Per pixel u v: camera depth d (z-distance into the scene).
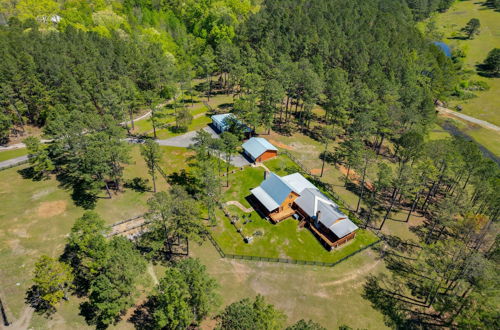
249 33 162.50
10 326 49.62
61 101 100.62
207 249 67.56
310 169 94.50
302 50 145.25
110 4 180.62
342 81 112.00
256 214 77.38
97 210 72.81
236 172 90.31
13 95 95.19
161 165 90.75
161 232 63.31
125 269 47.91
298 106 131.62
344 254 69.38
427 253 68.44
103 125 94.81
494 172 78.94
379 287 63.28
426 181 87.19
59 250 62.09
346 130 110.00
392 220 80.69
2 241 62.81
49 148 79.12
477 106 157.88
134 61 119.19
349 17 166.50
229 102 130.38
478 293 55.53
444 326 57.41
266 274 63.38
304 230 74.50
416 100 112.31
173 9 192.12
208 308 46.38
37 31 123.19
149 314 53.94
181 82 136.62
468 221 72.25
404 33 164.12
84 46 117.12
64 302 53.75
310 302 58.88
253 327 41.38
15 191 76.25
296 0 183.88
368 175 91.75
